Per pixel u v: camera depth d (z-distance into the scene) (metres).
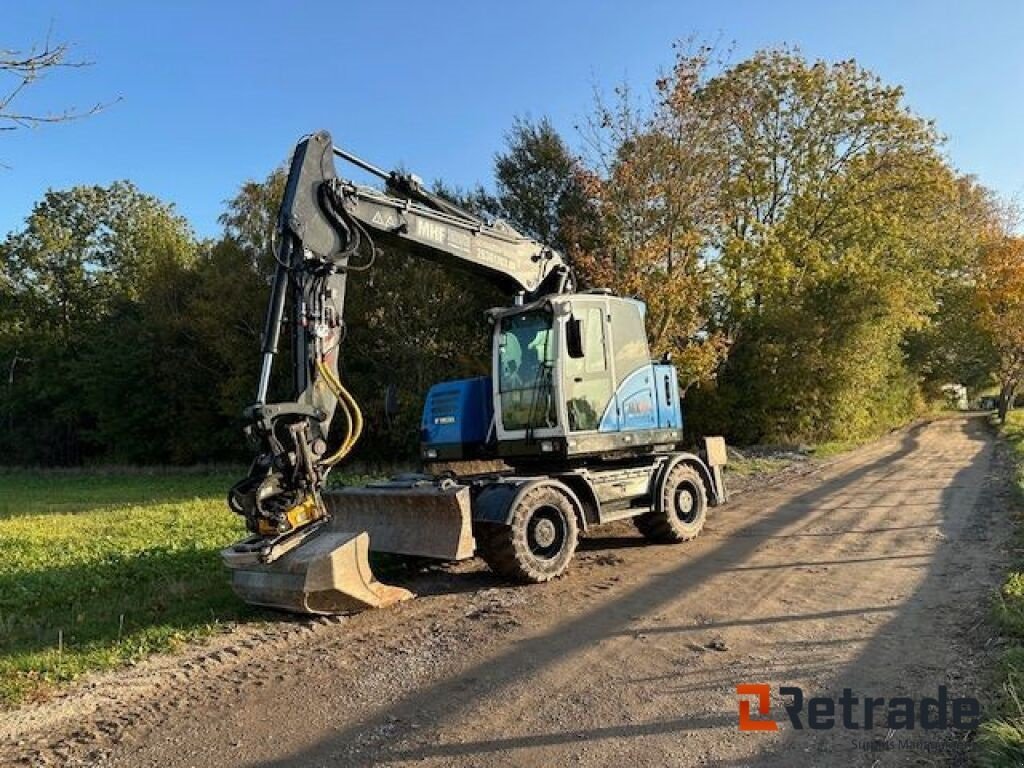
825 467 19.09
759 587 7.61
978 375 46.03
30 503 20.62
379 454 27.58
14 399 43.34
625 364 9.78
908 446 24.75
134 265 44.94
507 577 8.18
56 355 42.34
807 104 28.83
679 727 4.56
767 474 18.05
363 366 27.47
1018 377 35.91
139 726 4.98
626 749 4.32
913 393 41.50
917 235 32.75
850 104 28.69
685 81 20.34
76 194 46.84
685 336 20.91
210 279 31.61
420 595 7.90
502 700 5.11
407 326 25.89
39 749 4.69
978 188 42.09
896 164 29.14
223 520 13.80
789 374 27.27
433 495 7.93
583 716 4.79
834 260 28.94
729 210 22.83
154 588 8.47
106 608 7.70
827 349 27.73
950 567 8.07
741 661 5.59
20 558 10.52
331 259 7.37
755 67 28.61
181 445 35.53
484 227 8.97
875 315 27.98
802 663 5.50
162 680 5.75
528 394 9.14
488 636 6.47
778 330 27.42
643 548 9.84
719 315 26.77
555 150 25.39
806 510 12.31
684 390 21.77
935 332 39.69
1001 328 33.97
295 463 6.86
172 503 18.12
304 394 7.08
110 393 36.75
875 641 5.90
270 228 30.86
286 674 5.79
